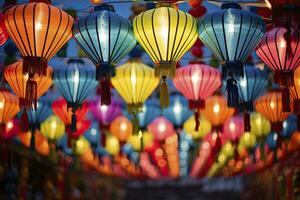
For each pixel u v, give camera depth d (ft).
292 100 22.94
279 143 27.73
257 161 44.93
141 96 24.35
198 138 33.78
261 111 27.02
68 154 37.81
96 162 46.03
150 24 18.72
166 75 19.19
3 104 24.84
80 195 47.44
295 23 18.34
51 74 24.02
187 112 31.60
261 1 20.88
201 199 68.49
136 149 38.22
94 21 18.94
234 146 33.91
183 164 64.90
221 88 29.07
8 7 20.45
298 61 19.69
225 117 29.25
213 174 63.31
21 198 33.76
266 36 19.84
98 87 27.32
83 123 30.99
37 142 33.81
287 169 37.52
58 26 18.72
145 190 70.03
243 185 63.77
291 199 36.35
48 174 38.83
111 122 31.24
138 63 24.44
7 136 30.01
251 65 25.35
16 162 33.63
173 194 69.21
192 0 21.24
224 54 19.31
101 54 19.38
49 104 28.96
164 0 19.39
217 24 18.78
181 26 18.76
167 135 34.53
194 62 25.13
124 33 19.21
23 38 18.65
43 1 18.86
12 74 22.50
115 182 63.46
